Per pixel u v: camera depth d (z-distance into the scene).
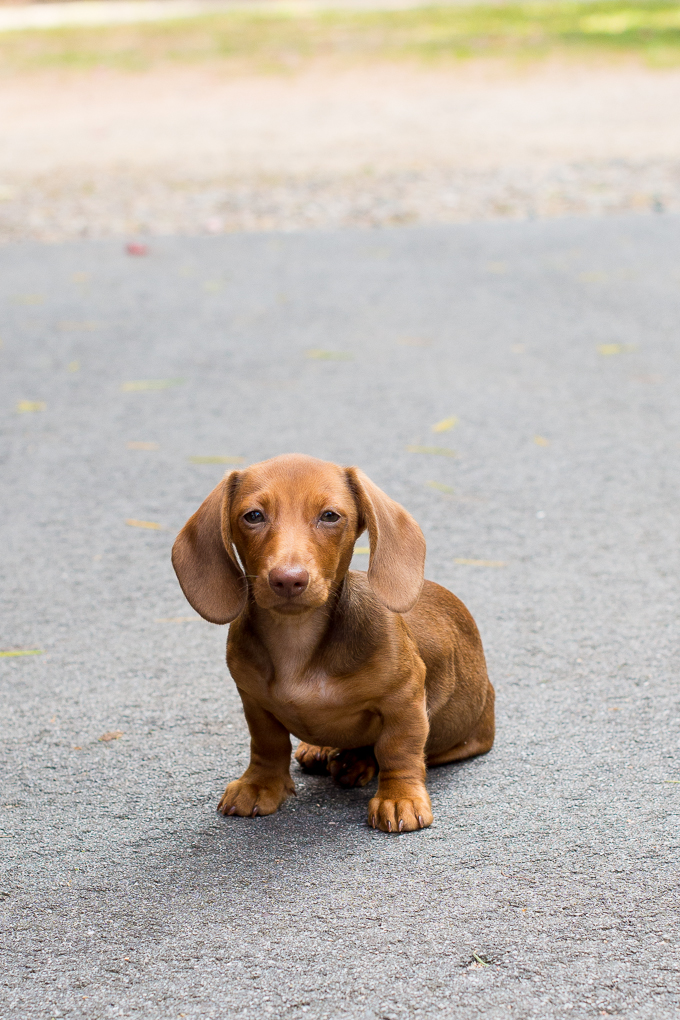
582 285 8.82
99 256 10.41
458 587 4.39
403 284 9.09
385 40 23.44
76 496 5.41
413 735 2.99
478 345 7.55
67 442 6.11
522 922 2.49
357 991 2.29
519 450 5.79
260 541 2.76
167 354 7.60
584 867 2.69
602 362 7.12
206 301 8.84
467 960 2.37
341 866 2.75
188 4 34.00
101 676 3.84
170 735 3.46
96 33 26.61
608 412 6.29
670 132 14.39
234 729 3.49
